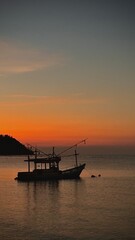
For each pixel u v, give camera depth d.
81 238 41.28
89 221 49.53
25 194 80.62
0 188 93.00
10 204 65.25
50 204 65.06
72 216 53.03
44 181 109.81
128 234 42.78
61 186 97.44
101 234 42.78
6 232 43.88
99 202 67.31
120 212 56.19
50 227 46.19
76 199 71.88
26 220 50.31
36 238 41.34
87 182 110.31
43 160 111.31
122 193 81.88
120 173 160.25
